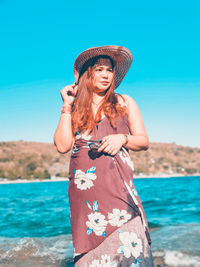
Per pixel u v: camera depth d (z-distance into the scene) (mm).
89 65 1915
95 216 1644
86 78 1900
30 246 6207
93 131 1770
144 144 1785
